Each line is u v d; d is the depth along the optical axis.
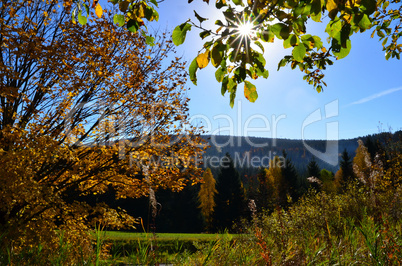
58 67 7.82
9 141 7.53
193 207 39.34
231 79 2.35
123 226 9.06
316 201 9.26
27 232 6.67
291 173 48.34
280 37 1.94
